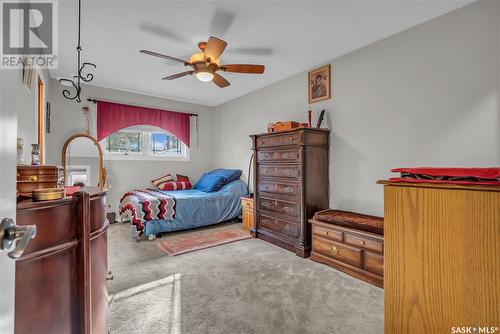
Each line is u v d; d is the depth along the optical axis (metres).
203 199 4.08
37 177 1.29
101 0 2.08
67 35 2.63
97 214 1.42
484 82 2.09
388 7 2.21
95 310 1.37
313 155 3.08
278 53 3.09
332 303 1.96
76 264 1.21
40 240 1.05
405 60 2.57
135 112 4.69
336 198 3.19
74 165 4.16
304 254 2.90
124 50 2.99
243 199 4.25
